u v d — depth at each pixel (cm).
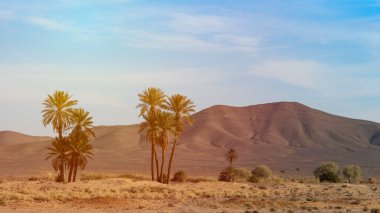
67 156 7325
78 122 7475
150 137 7844
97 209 3912
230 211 3728
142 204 4366
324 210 3906
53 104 7375
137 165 19438
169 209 3950
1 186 6031
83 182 6862
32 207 3969
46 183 6606
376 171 18162
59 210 3756
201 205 4397
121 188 5994
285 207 4244
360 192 6297
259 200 4859
